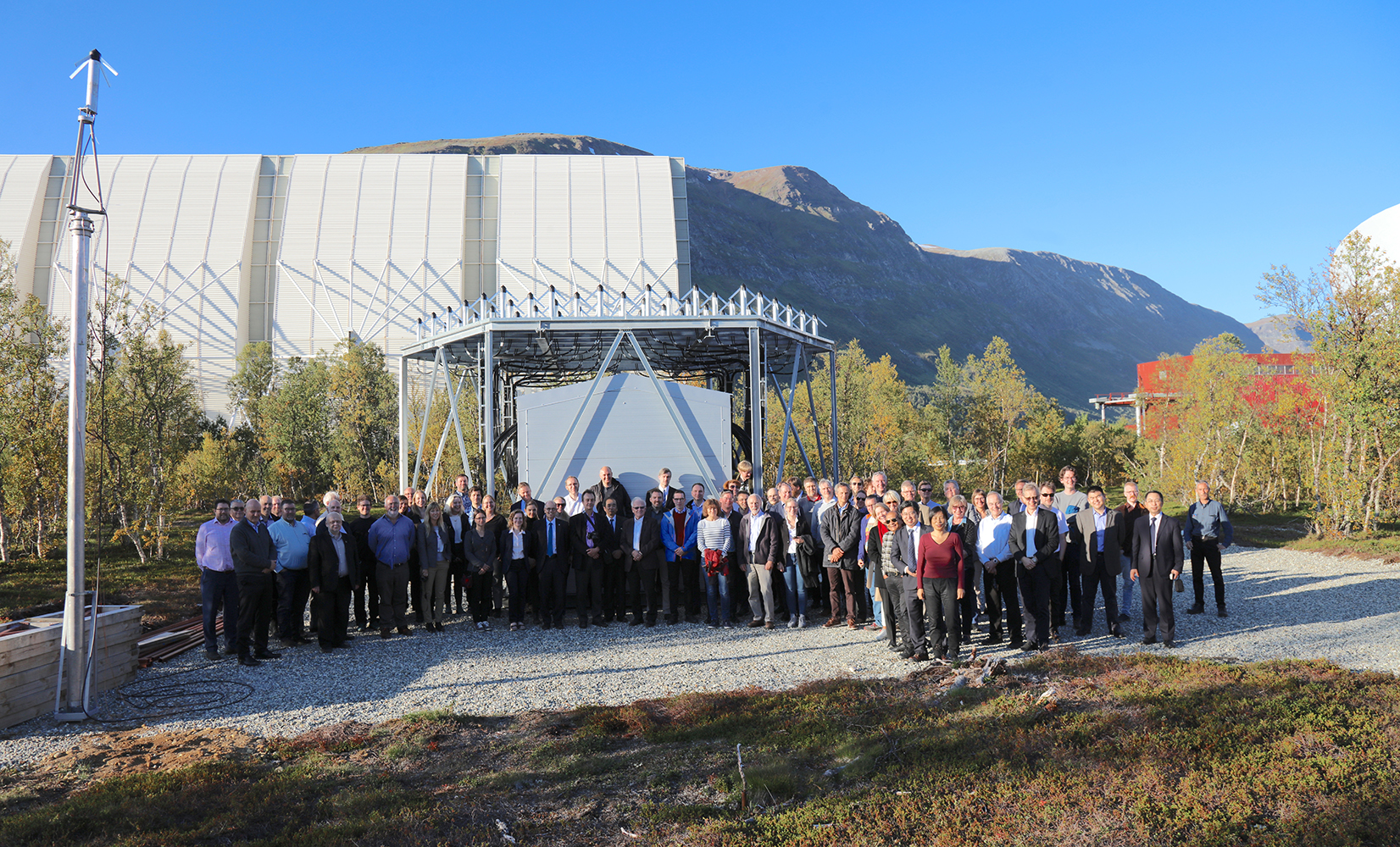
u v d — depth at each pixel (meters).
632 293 52.56
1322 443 22.89
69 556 7.53
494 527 11.52
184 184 56.69
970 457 42.16
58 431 18.33
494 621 12.04
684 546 11.59
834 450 21.67
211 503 27.53
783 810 5.05
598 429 15.12
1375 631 9.70
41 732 7.06
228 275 53.25
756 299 18.09
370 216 55.62
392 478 34.56
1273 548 19.66
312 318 52.94
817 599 12.22
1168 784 5.16
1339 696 6.73
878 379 44.16
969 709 6.89
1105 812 4.81
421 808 5.13
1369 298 20.00
